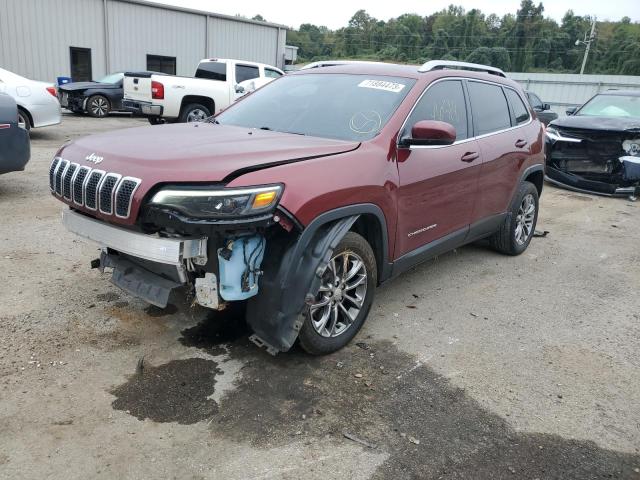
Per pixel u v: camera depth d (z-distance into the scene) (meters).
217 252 2.91
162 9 24.55
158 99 13.61
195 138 3.44
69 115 17.66
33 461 2.46
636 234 7.21
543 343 3.94
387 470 2.55
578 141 9.48
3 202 6.50
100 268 3.65
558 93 35.12
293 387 3.15
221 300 3.03
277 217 2.85
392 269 3.88
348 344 3.69
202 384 3.12
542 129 5.95
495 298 4.72
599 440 2.88
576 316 4.45
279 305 3.05
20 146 6.20
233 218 2.72
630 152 9.12
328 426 2.83
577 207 8.74
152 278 3.24
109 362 3.28
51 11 21.30
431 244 4.28
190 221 2.70
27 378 3.05
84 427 2.70
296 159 3.12
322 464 2.56
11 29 20.50
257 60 29.31
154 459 2.52
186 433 2.71
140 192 2.78
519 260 5.82
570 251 6.28
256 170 2.89
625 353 3.86
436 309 4.40
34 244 5.14
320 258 3.10
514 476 2.57
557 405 3.17
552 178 10.07
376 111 3.89
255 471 2.49
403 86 4.09
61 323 3.68
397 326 4.04
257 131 3.83
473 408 3.08
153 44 24.64
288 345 3.10
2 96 6.08
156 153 3.02
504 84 5.41
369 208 3.42
